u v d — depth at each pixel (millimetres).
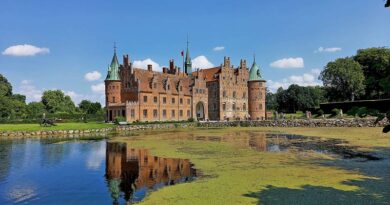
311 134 58656
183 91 112875
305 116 107000
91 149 41375
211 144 44594
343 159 30078
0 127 71688
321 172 24078
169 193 19109
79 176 25031
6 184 22594
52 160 32875
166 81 107625
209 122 97625
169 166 28453
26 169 28109
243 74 126500
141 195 19156
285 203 16281
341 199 16688
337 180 21219
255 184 20609
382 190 18375
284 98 155750
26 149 42031
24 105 130875
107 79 104000
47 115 114375
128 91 101188
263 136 57062
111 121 96688
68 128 71125
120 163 30594
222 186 20328
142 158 33281
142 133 68688
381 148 37406
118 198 18719
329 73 116625
